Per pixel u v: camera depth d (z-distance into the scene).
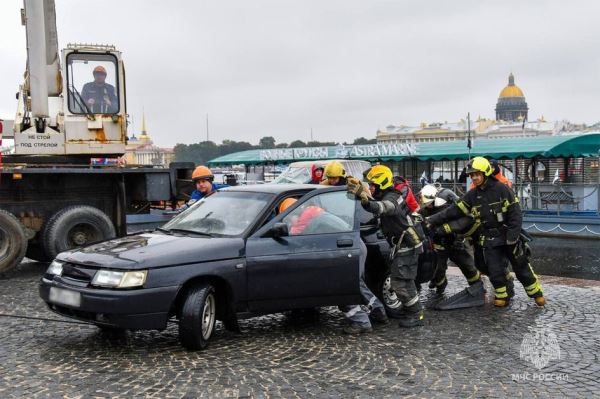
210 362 5.83
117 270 5.80
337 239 6.82
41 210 11.47
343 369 5.69
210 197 7.47
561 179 25.09
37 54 11.48
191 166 12.69
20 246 10.72
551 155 23.50
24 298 8.84
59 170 11.16
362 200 6.71
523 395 5.08
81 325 7.21
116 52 12.33
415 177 29.94
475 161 8.27
